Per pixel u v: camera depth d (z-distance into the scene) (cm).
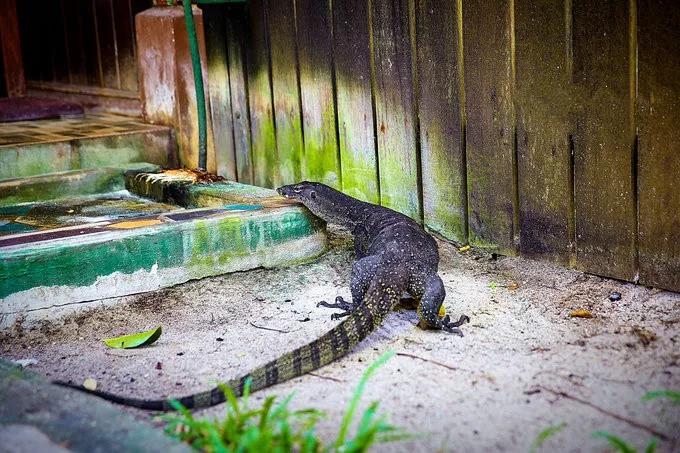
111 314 300
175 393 257
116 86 503
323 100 378
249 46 404
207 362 272
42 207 373
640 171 290
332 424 237
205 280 320
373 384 254
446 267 325
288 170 401
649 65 283
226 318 297
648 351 261
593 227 304
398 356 268
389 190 361
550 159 310
